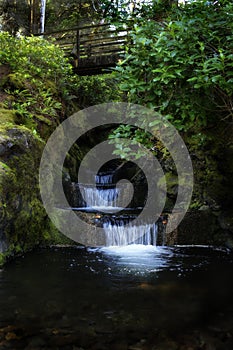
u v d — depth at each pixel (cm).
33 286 305
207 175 514
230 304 263
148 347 191
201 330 216
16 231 411
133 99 396
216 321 230
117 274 352
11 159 433
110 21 385
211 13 344
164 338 203
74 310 247
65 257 427
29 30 1291
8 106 607
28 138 494
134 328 217
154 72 360
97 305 259
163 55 336
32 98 662
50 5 1662
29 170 468
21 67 718
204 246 501
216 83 324
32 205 456
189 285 313
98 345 193
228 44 336
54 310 246
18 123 568
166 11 388
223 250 480
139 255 450
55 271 360
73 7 1620
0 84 665
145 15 393
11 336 202
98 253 458
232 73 302
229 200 500
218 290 299
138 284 317
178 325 223
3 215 373
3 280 323
